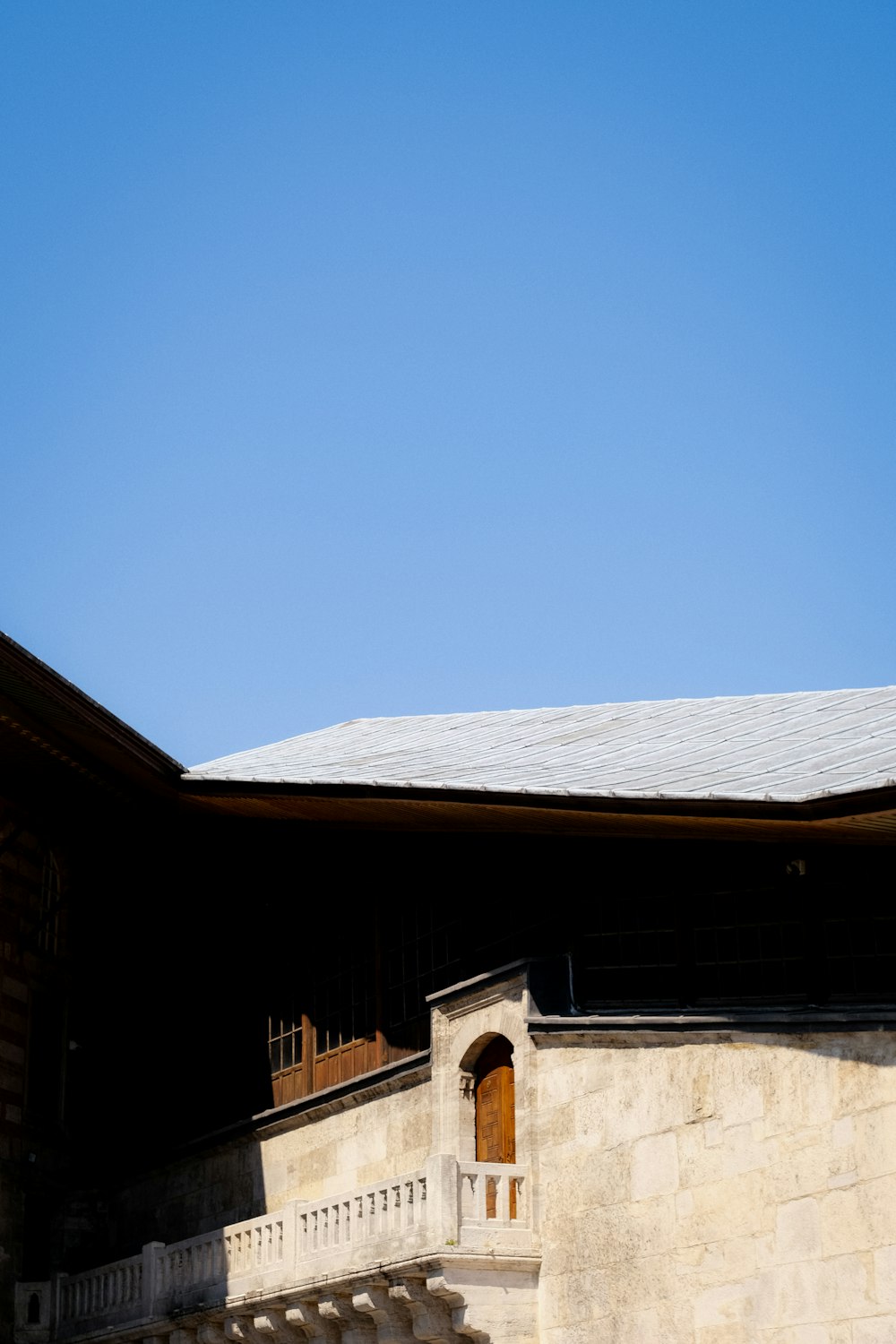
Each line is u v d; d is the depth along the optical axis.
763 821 22.39
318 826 33.41
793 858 25.08
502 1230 26.64
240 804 33.59
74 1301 35.19
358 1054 32.97
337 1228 28.81
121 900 40.41
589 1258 25.95
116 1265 34.12
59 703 31.94
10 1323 35.38
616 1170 25.97
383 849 33.47
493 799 25.81
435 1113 29.62
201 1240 32.09
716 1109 24.70
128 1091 38.75
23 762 36.16
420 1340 26.97
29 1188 37.16
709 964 26.14
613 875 27.75
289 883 36.19
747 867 26.11
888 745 24.41
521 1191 27.14
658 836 26.14
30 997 38.31
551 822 26.27
